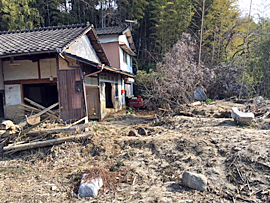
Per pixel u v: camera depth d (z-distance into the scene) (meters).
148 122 9.64
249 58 14.70
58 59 7.63
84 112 7.58
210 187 3.94
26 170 5.32
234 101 12.16
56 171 5.21
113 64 15.70
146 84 14.84
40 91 11.84
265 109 8.28
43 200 3.92
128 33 17.28
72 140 6.30
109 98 12.68
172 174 4.53
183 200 3.63
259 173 4.00
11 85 8.10
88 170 4.81
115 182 4.44
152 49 24.80
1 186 4.44
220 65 15.30
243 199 3.57
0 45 7.92
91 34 10.00
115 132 7.31
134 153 5.54
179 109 9.80
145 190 4.06
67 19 20.70
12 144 6.11
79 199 3.95
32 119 6.42
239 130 5.89
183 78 11.47
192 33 21.17
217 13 20.00
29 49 6.96
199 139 5.51
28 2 17.42
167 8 20.42
